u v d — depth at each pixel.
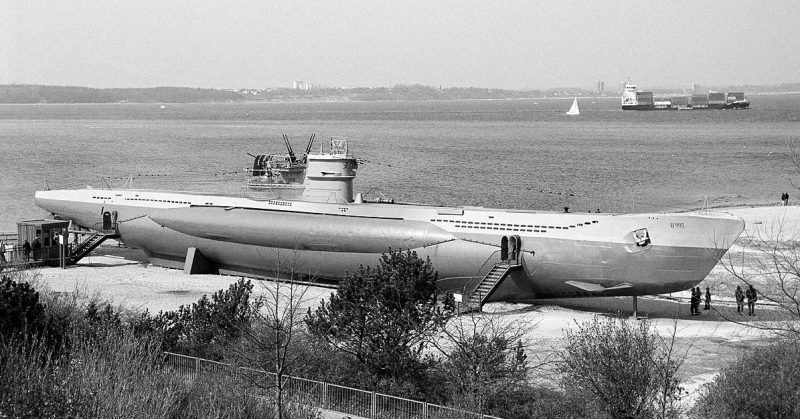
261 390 29.97
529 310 48.66
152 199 65.50
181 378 29.89
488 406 29.80
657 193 104.31
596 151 162.25
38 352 29.86
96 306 39.44
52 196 71.19
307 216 56.66
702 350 39.78
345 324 33.56
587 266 46.97
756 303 49.25
